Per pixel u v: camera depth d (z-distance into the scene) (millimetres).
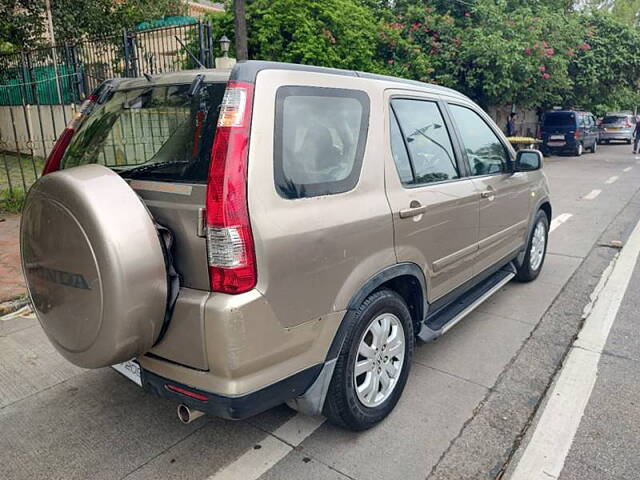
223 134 2125
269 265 2184
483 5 17047
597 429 2945
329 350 2562
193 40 11398
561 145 20984
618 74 22219
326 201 2469
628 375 3545
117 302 2072
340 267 2529
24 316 4523
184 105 2457
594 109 28203
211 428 2979
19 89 11836
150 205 2320
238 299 2109
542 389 3375
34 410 3170
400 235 2920
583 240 7258
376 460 2695
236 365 2137
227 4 12422
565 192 11570
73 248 2164
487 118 4363
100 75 10461
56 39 13992
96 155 2982
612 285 5359
